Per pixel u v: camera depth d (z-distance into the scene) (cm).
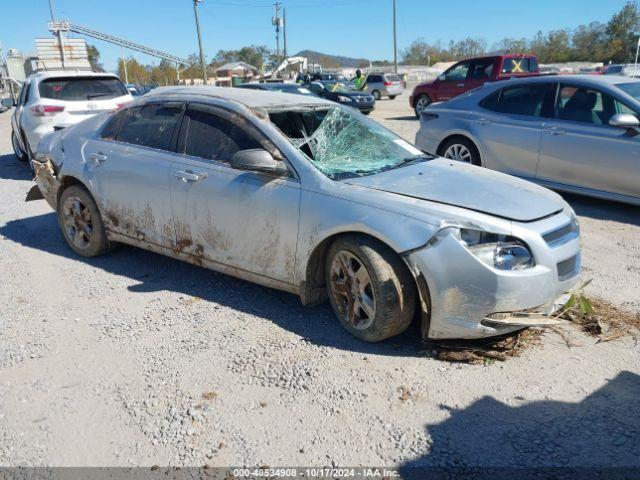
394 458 264
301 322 396
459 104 803
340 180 375
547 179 709
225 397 311
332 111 466
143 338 377
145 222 471
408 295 342
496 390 313
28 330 391
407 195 355
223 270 430
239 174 405
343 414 295
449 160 459
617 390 312
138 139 484
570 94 689
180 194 437
